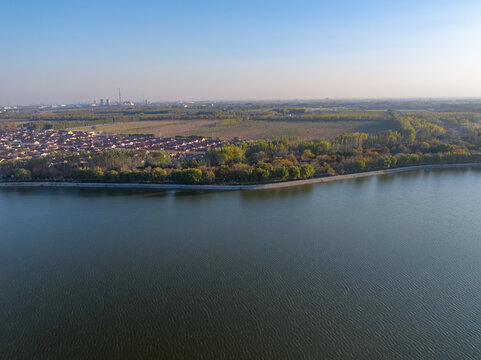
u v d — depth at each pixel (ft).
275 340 223.10
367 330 231.30
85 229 397.39
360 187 564.71
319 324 237.25
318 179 599.57
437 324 236.63
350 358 208.85
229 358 209.36
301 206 471.62
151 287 280.72
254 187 554.87
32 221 423.23
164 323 239.30
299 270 304.91
